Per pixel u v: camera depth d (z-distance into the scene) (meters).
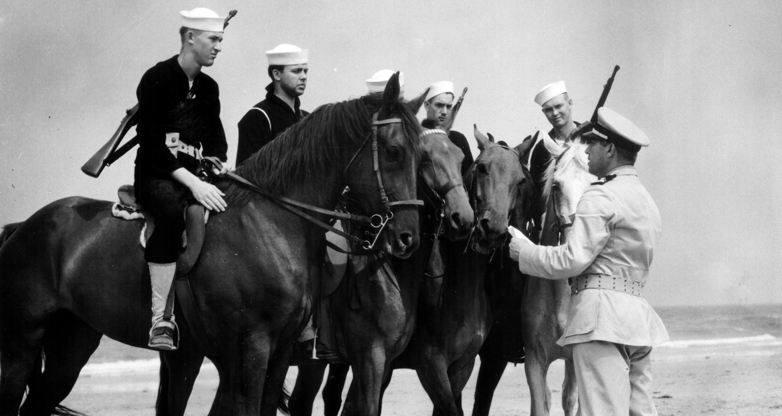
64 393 5.67
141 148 4.95
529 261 4.71
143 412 11.66
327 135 4.96
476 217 5.71
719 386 12.66
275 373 5.01
